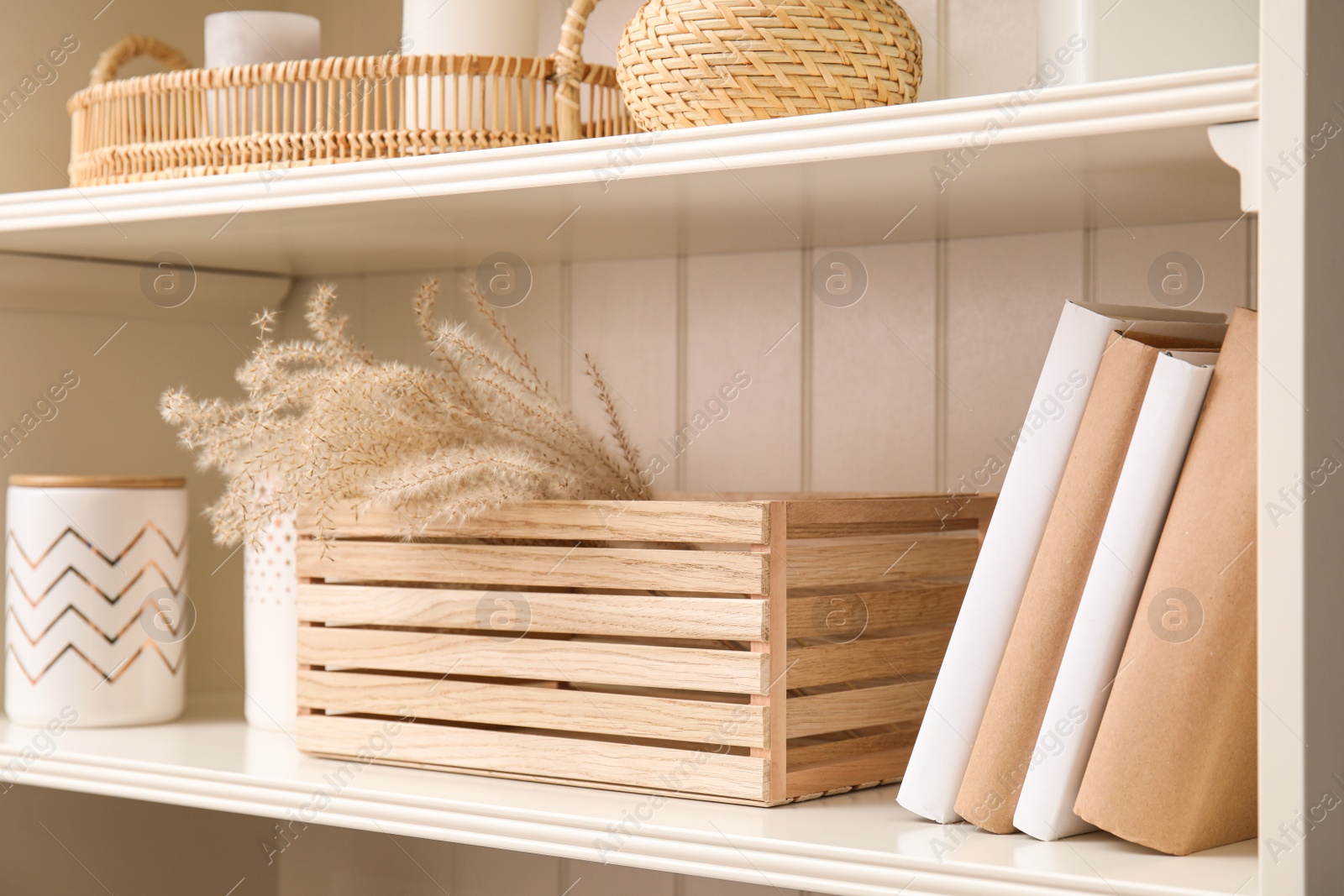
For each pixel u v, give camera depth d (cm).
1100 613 64
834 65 73
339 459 83
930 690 84
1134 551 64
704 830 68
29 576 101
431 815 76
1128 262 91
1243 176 58
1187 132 60
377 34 121
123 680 101
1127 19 70
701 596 77
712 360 108
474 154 77
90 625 100
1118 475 65
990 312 97
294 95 92
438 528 84
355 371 83
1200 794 62
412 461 83
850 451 102
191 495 122
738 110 74
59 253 105
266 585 100
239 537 88
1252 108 57
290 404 88
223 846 122
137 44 112
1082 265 93
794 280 105
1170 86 59
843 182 75
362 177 80
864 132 66
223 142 92
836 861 65
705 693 81
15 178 109
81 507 100
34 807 109
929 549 83
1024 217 87
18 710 102
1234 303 87
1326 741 57
